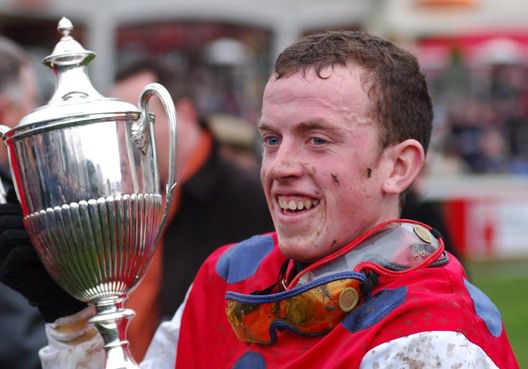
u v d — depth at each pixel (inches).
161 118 179.2
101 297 95.7
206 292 103.7
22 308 139.9
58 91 97.0
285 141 88.7
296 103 88.0
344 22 639.1
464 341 84.4
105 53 611.8
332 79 87.9
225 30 676.7
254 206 186.7
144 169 95.2
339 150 87.8
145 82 192.1
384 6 624.1
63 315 102.6
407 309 85.7
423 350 84.0
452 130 659.4
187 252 180.5
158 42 666.2
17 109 182.2
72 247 93.1
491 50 660.1
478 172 653.9
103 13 611.8
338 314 87.7
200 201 182.9
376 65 89.5
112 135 94.0
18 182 96.1
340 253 89.6
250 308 90.4
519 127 677.9
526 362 304.7
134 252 95.1
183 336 103.3
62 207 92.4
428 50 647.1
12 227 99.3
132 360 96.2
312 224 88.8
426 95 93.5
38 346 139.3
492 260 534.6
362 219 89.6
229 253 105.3
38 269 100.4
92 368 102.3
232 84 669.9
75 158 92.8
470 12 654.5
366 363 84.7
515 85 677.3
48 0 601.6
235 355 95.3
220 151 188.9
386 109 89.0
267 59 680.4
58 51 98.2
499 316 92.7
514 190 538.9
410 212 181.6
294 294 87.7
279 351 90.9
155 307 176.1
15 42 651.5
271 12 650.2
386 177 90.1
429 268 90.1
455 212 528.7
